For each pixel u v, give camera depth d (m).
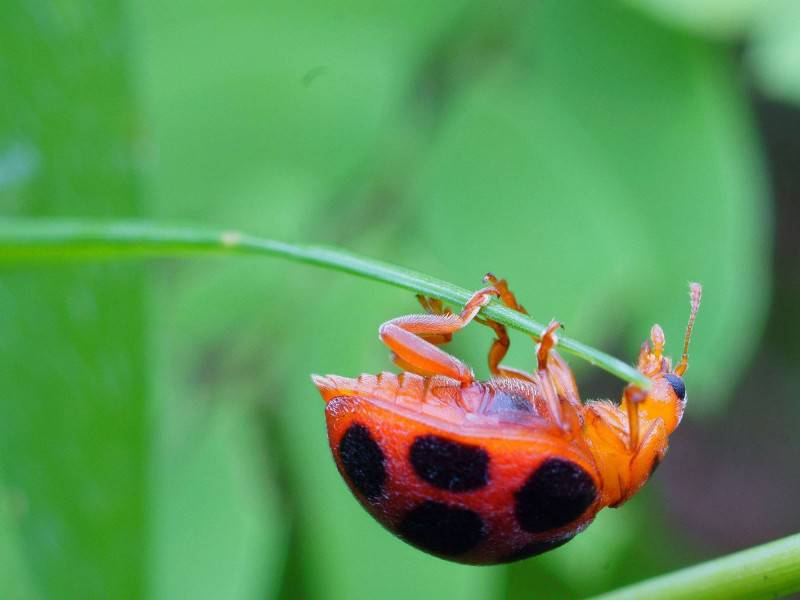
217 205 0.08
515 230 0.08
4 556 0.07
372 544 0.08
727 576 0.06
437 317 0.07
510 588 0.09
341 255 0.06
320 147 0.08
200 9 0.08
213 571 0.08
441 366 0.07
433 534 0.07
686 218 0.08
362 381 0.07
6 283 0.07
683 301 0.08
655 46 0.08
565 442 0.07
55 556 0.07
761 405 0.14
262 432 0.08
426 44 0.09
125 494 0.07
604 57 0.08
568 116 0.08
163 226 0.06
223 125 0.08
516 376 0.07
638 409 0.07
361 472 0.07
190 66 0.08
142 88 0.07
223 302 0.08
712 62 0.08
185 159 0.08
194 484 0.08
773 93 0.08
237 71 0.08
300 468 0.08
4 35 0.07
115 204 0.07
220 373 0.08
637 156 0.08
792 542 0.06
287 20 0.08
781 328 0.14
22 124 0.07
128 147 0.07
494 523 0.07
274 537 0.08
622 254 0.08
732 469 0.14
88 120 0.07
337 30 0.08
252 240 0.06
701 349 0.08
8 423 0.07
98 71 0.07
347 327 0.08
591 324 0.08
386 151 0.08
